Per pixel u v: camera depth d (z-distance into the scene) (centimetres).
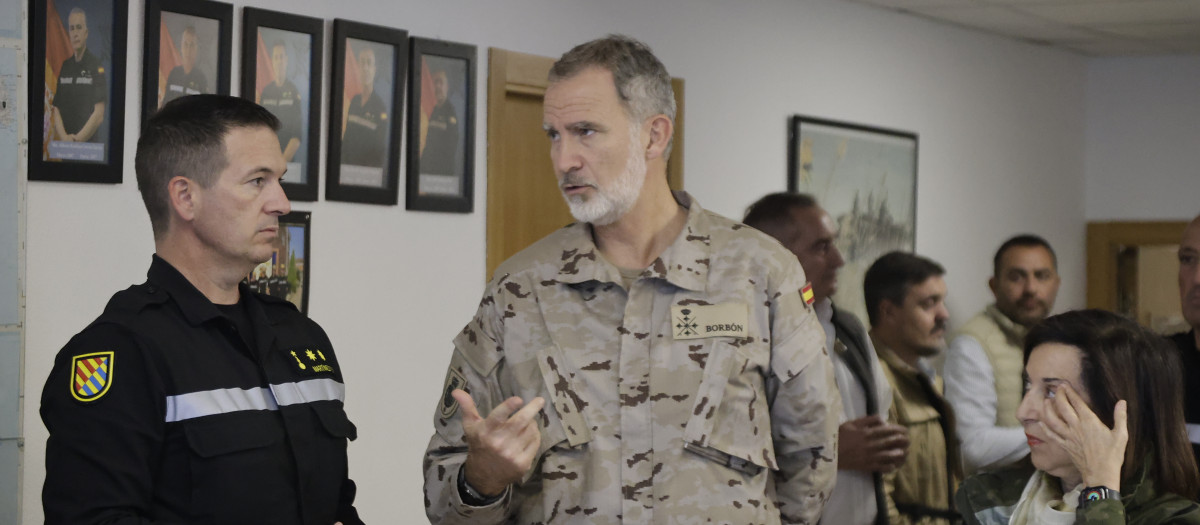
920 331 349
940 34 602
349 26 353
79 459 167
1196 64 692
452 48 386
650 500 181
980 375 388
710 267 192
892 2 549
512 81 408
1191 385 274
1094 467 195
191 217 184
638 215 191
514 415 168
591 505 182
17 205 274
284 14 338
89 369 170
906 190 580
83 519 164
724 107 486
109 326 174
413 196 376
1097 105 715
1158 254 712
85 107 294
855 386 308
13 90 273
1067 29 619
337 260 356
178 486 174
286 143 340
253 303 194
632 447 183
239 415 179
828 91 537
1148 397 202
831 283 316
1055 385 206
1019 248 404
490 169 402
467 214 397
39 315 287
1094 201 717
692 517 180
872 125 562
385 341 371
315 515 189
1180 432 204
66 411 169
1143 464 201
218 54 324
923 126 593
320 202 351
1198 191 691
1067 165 700
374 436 368
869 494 302
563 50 427
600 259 190
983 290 638
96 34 295
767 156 507
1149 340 206
